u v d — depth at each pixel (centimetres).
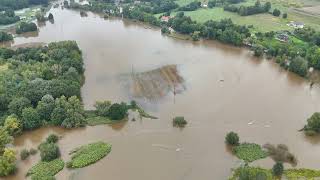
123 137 15962
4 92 17962
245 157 14375
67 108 17050
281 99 18750
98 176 13788
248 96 19012
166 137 15850
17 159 14825
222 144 15300
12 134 16025
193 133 16062
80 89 19775
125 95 19312
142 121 17025
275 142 15350
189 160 14450
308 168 13812
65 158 14775
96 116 17375
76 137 16062
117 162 14488
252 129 16250
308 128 16012
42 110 17038
